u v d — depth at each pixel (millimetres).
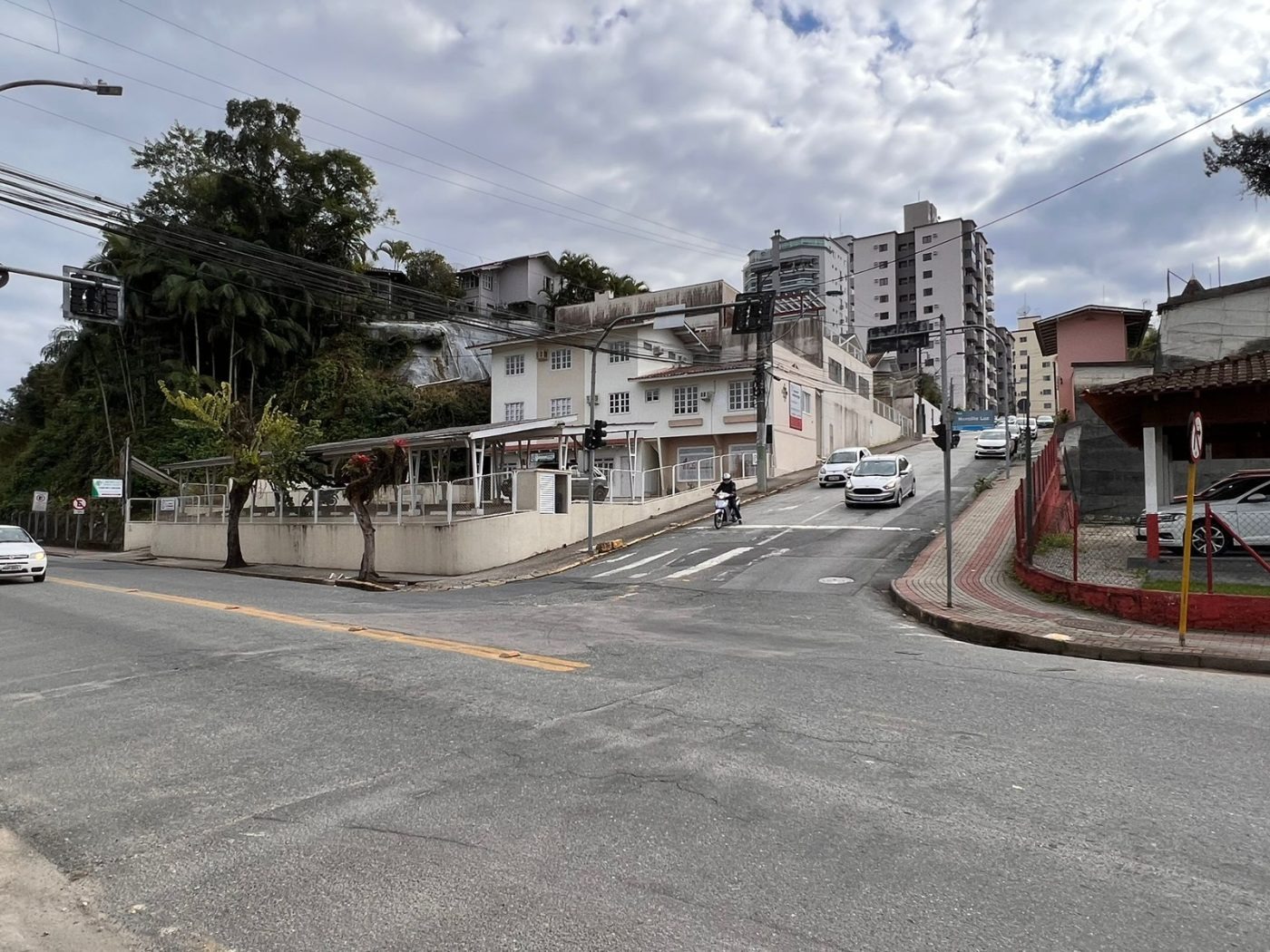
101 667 9000
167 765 5609
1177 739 5922
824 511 27344
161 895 3789
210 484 36312
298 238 51750
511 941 3287
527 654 9227
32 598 16531
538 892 3689
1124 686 7742
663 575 18766
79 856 4238
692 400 41812
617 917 3461
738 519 26078
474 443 24469
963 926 3355
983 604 13094
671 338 45688
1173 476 20484
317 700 7215
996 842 4148
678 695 7234
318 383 50938
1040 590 13727
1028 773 5160
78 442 50969
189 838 4398
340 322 55938
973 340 96875
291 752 5809
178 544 36219
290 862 4066
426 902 3623
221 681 8078
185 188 48438
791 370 42844
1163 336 22891
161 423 47562
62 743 6199
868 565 18234
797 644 10242
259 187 49875
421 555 23062
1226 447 18719
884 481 26828
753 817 4488
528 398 47000
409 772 5324
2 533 21406
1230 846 4105
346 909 3582
